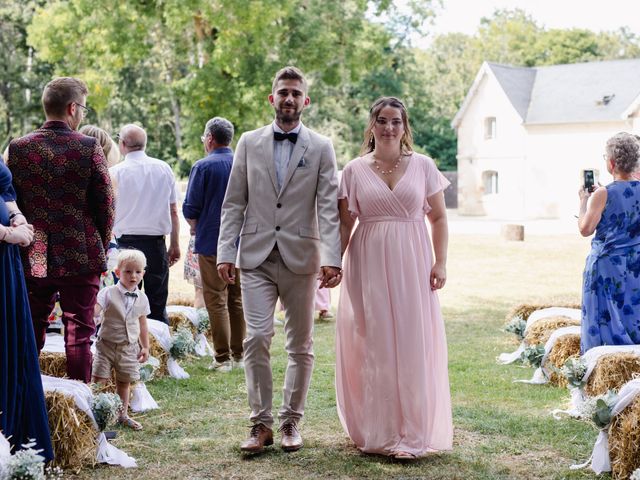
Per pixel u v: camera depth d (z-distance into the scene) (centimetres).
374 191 450
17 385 379
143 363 550
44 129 454
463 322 942
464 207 3922
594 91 3675
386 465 429
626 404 410
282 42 2578
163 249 677
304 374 464
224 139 667
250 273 462
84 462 426
